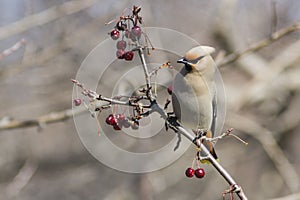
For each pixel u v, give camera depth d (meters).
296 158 16.28
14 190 14.53
